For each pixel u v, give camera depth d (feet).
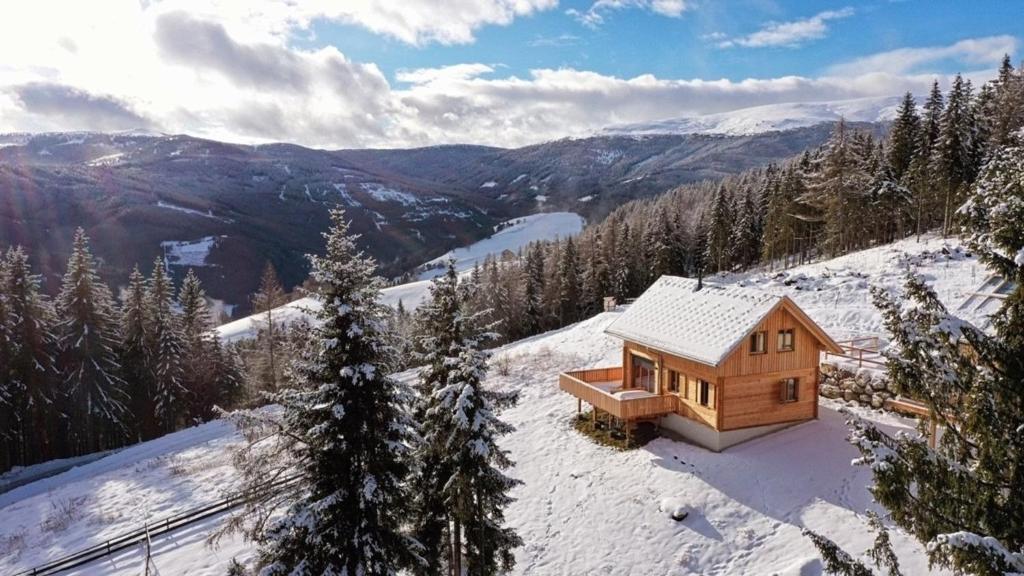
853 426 29.35
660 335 86.33
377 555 37.17
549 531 69.00
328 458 37.93
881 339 95.66
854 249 183.32
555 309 241.76
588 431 90.68
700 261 263.49
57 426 139.23
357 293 37.96
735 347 74.59
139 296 153.28
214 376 164.55
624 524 67.46
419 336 52.29
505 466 50.42
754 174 366.02
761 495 67.15
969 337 26.96
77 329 139.03
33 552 77.20
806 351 80.84
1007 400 25.89
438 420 48.47
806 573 52.70
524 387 113.80
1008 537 25.73
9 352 128.36
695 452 78.33
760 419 79.00
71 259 141.79
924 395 28.02
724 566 58.59
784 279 134.51
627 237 254.27
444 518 51.88
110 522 82.33
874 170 196.13
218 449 109.50
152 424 152.56
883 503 28.19
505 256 346.54
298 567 35.91
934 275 113.19
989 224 27.86
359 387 37.68
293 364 38.27
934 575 48.60
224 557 68.49
